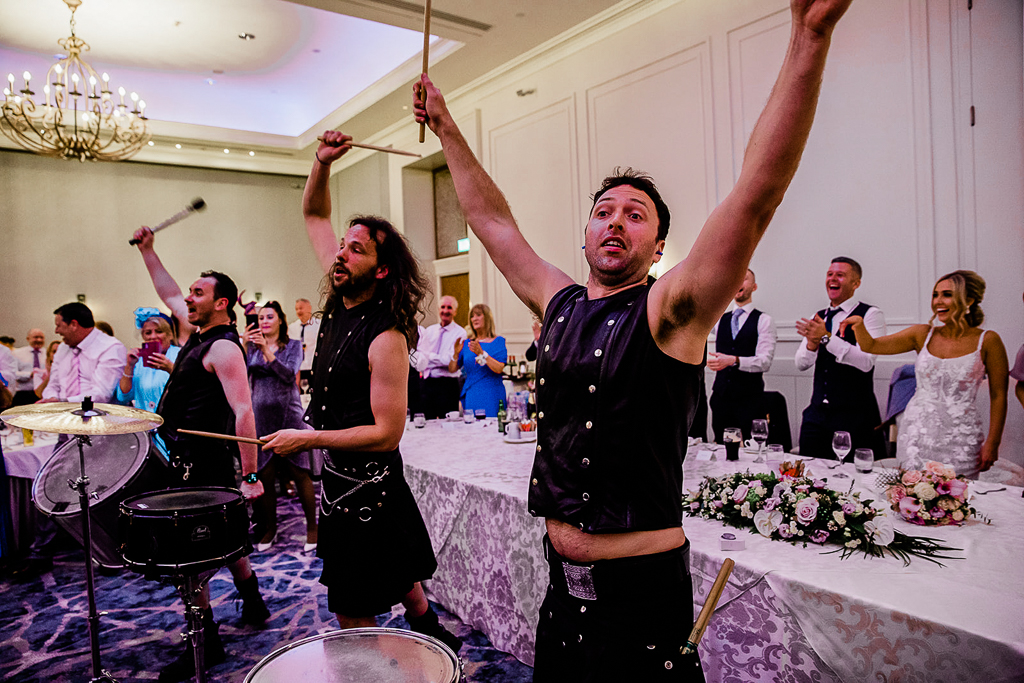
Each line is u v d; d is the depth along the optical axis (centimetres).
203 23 712
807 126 81
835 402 386
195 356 250
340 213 1098
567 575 108
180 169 1041
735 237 88
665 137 573
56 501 218
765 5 496
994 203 394
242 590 283
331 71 858
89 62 804
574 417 107
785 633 153
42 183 949
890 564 157
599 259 111
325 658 121
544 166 692
